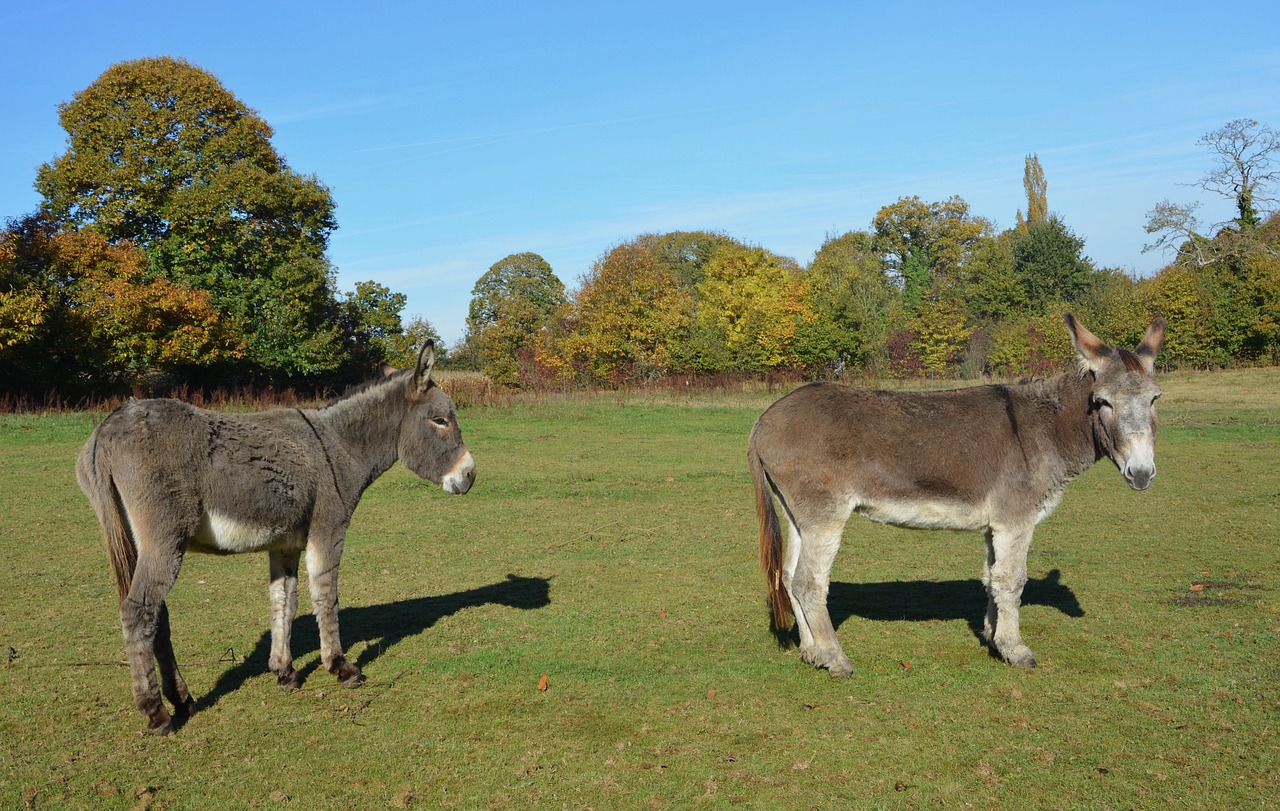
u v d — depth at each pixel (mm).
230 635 6871
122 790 4387
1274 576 8164
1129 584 8039
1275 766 4469
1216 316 41312
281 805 4242
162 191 32219
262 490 5301
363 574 8867
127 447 4855
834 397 6039
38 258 27359
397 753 4789
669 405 29516
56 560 9383
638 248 42781
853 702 5434
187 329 29094
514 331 48406
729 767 4578
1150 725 5004
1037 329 43781
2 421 21938
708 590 8156
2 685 5793
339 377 36469
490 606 7672
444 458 6387
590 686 5742
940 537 10508
